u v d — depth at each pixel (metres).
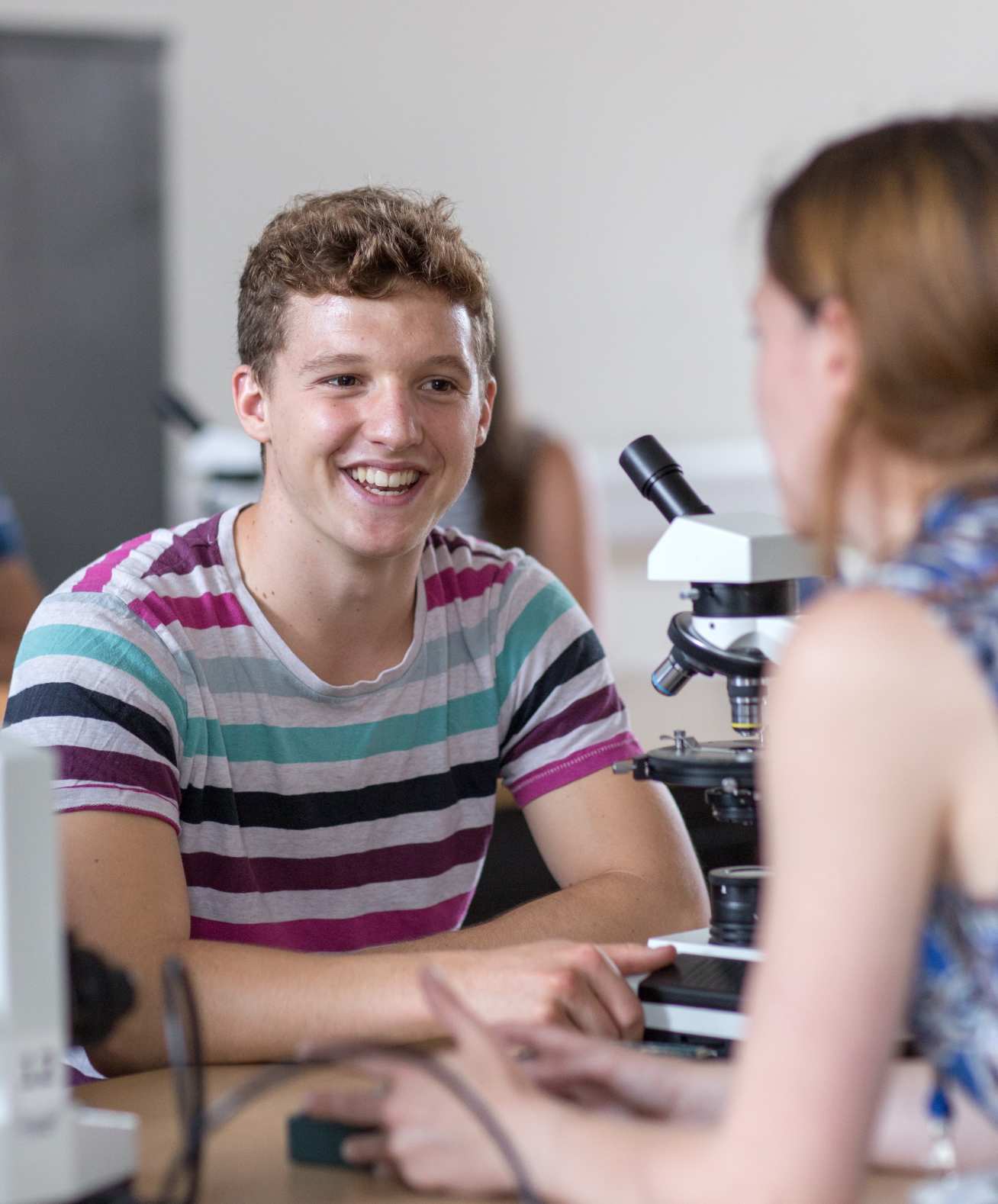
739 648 1.32
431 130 4.81
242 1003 1.32
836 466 0.92
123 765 1.48
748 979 1.29
